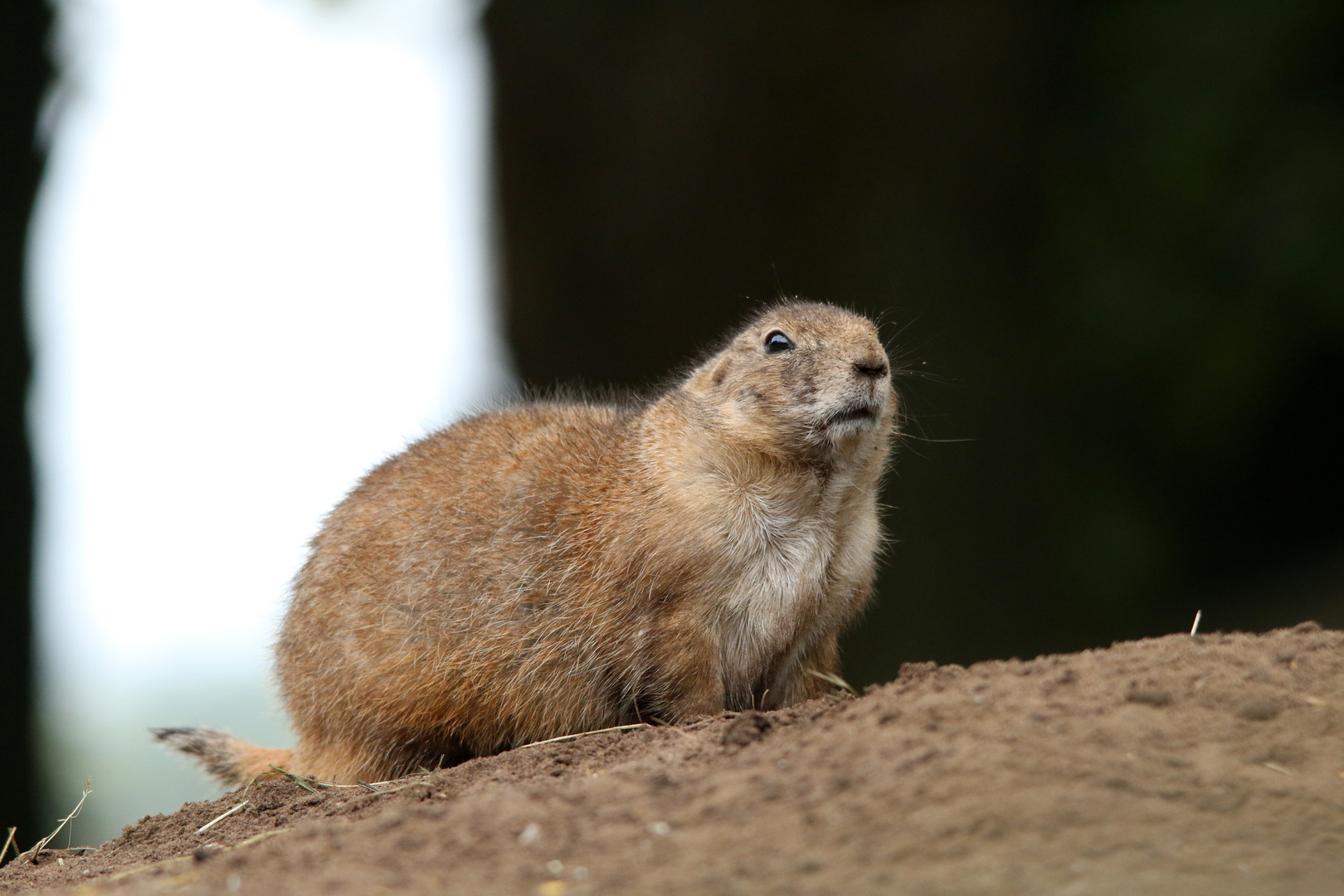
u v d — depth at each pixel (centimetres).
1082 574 1950
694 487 812
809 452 825
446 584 856
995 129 2067
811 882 458
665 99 2094
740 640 825
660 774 587
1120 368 1944
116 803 1880
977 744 546
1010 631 1944
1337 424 1861
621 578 817
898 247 2061
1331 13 1792
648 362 2108
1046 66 2067
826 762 559
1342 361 1805
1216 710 570
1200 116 1878
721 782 555
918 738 565
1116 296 1931
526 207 2145
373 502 912
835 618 873
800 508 832
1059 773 519
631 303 2111
